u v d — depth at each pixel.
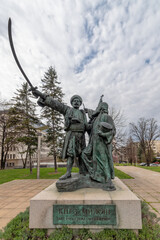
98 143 3.55
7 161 30.72
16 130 16.45
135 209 2.54
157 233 2.55
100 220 2.54
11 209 4.86
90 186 3.35
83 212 2.57
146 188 7.77
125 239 2.33
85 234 2.44
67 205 2.59
